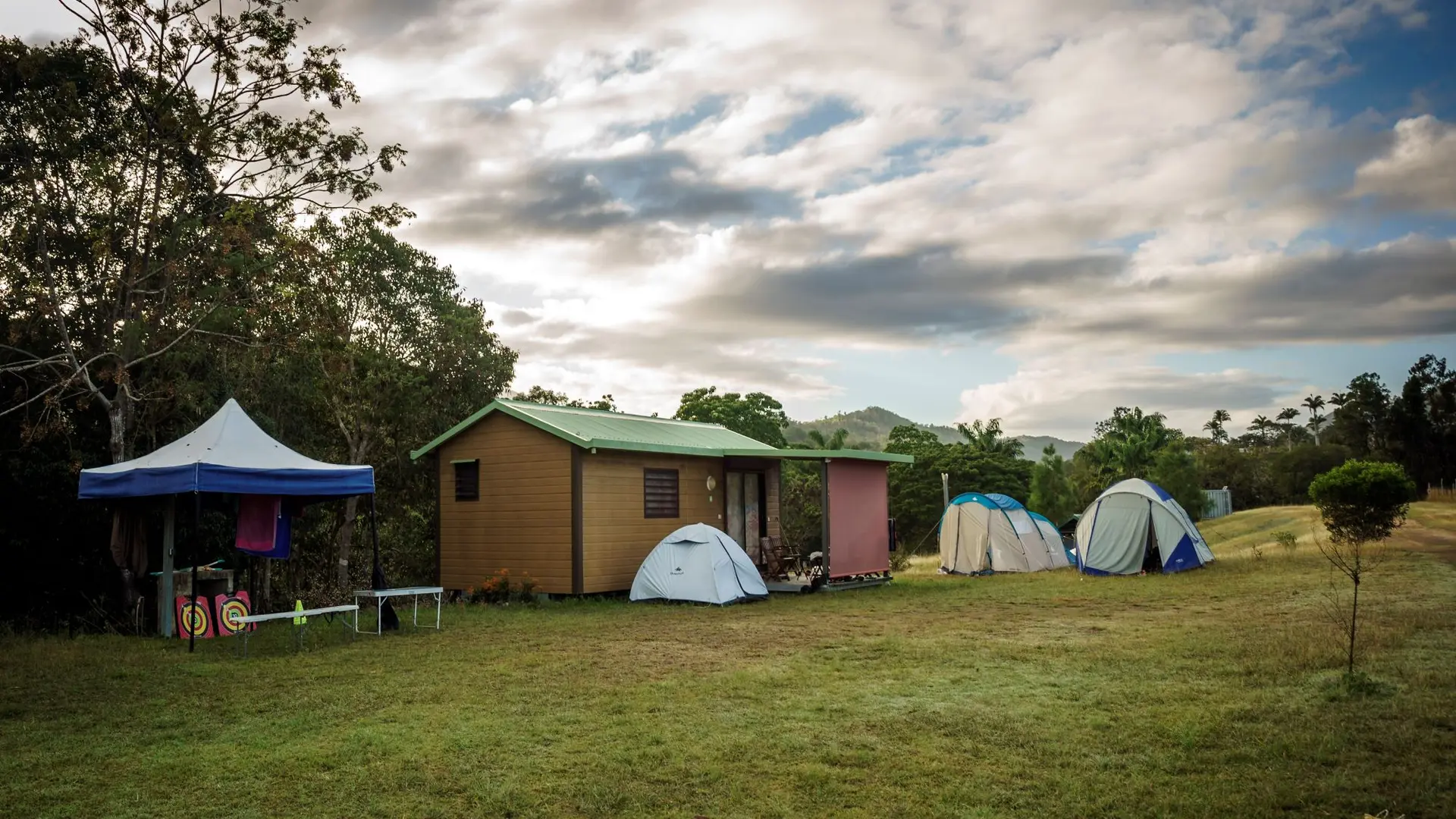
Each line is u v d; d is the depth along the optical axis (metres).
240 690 8.96
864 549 20.12
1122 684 8.23
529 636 12.23
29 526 15.89
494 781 5.89
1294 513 35.66
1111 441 51.59
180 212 17.16
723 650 10.80
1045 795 5.48
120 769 6.33
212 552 17.09
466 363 24.39
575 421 18.89
